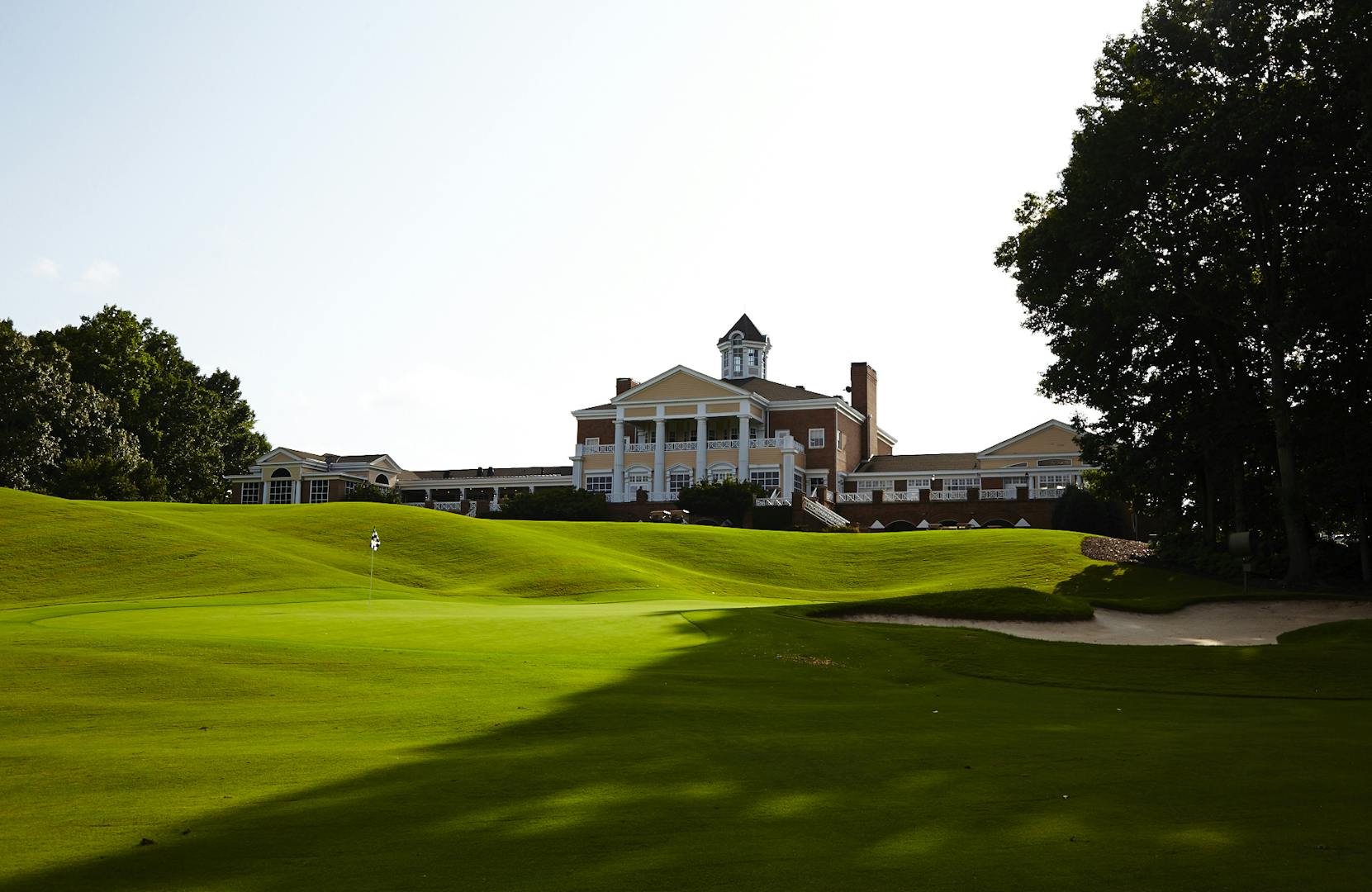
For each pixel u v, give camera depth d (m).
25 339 74.62
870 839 8.28
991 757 11.88
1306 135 37.81
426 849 8.02
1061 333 49.06
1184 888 6.90
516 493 82.94
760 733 13.62
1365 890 6.81
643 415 90.75
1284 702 18.45
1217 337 45.81
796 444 87.69
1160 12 42.00
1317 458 42.44
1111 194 42.47
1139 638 29.39
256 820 8.91
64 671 16.92
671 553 55.78
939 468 92.00
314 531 53.81
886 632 26.27
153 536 46.91
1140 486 48.75
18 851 7.96
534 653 21.34
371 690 16.50
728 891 6.94
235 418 109.44
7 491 52.97
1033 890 6.91
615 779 10.62
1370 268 36.44
